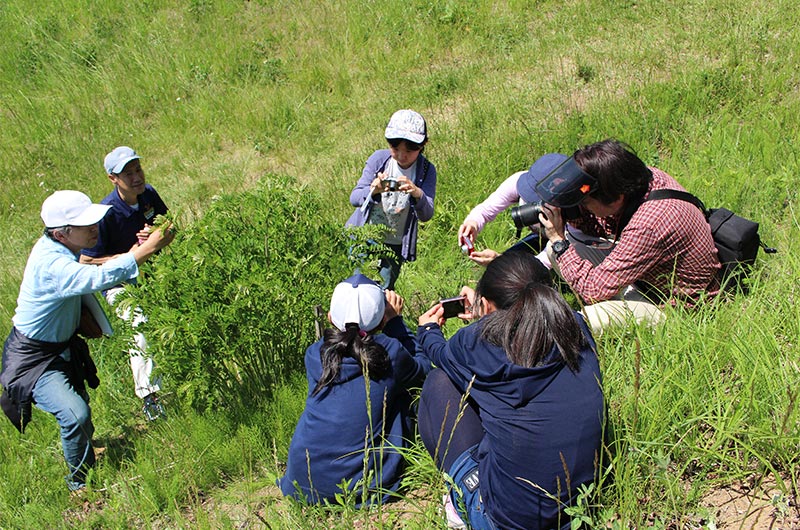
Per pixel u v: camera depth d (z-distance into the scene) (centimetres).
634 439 313
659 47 876
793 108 700
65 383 445
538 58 928
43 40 1244
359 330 367
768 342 373
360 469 354
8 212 994
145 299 427
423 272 594
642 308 417
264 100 1023
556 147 730
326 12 1138
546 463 286
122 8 1267
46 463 475
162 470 420
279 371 459
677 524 297
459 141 815
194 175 947
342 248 450
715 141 671
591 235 458
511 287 317
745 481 322
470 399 334
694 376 355
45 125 1087
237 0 1207
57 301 430
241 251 430
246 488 380
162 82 1104
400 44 1051
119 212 535
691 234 405
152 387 488
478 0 1061
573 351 292
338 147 918
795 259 448
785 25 850
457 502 313
